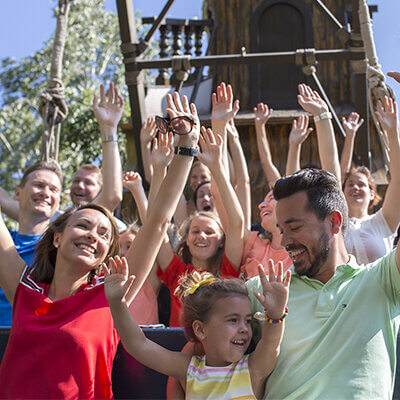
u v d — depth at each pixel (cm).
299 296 200
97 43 1534
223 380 196
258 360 192
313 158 535
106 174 316
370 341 185
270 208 299
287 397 184
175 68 465
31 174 349
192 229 321
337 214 199
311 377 184
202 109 591
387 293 193
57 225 245
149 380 229
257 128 420
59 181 356
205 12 662
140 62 472
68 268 235
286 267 285
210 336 203
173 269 310
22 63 1546
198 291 211
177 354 211
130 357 231
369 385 179
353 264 204
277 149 544
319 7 459
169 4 466
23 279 235
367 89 461
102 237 240
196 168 440
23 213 346
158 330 228
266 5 595
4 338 236
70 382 208
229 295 204
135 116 483
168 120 237
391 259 193
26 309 226
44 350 212
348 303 192
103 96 330
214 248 318
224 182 286
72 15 1497
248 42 596
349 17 594
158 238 232
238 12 600
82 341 213
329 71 582
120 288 203
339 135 516
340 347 186
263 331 190
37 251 245
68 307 223
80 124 1158
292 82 580
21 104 1524
